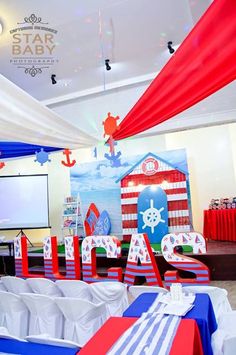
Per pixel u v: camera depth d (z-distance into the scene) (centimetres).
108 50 426
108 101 559
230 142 741
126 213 758
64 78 500
